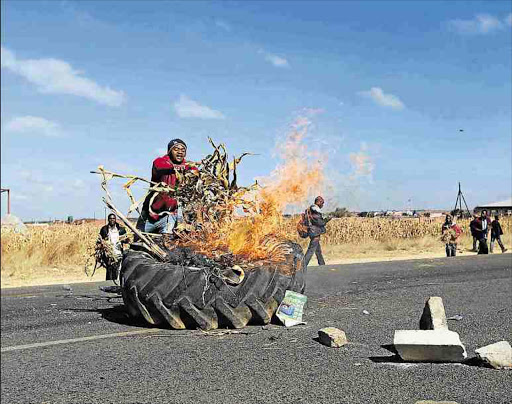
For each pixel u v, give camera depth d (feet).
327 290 31.42
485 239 78.74
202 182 23.30
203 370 16.37
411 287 32.30
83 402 14.25
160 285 21.24
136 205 23.70
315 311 24.76
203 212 23.11
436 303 18.66
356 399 13.57
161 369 16.66
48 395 14.85
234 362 17.01
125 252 23.66
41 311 27.91
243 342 19.25
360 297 28.68
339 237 104.32
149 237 23.48
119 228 34.63
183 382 15.40
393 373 15.40
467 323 21.77
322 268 47.44
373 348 18.15
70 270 61.36
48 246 68.64
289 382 15.01
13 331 22.93
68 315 26.32
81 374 16.53
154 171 24.17
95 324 23.62
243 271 21.63
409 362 16.38
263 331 20.70
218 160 23.54
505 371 15.26
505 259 52.31
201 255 22.00
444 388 14.05
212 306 20.89
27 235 72.28
